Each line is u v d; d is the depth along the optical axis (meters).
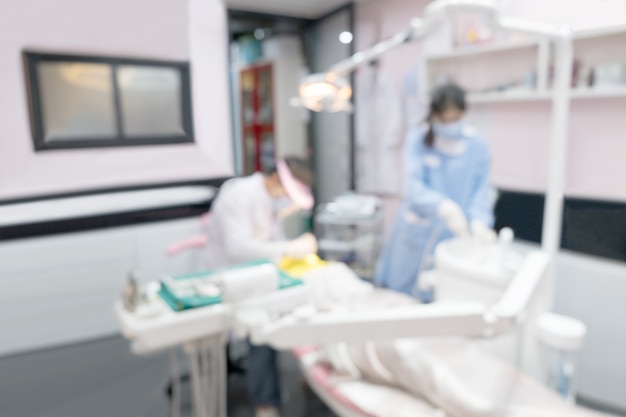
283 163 1.54
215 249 1.67
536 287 0.94
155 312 0.72
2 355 2.32
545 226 1.09
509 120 1.72
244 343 2.12
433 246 1.94
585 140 1.00
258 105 4.06
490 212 1.53
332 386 1.16
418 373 1.07
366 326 0.68
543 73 1.55
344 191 2.95
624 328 1.38
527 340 1.16
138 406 1.94
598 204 0.97
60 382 2.12
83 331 2.45
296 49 3.76
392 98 2.38
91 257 2.38
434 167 1.99
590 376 1.51
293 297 0.71
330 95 0.80
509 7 0.91
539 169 1.54
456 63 1.98
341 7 2.75
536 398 1.04
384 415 1.04
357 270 2.44
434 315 0.69
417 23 0.94
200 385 0.72
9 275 2.27
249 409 1.86
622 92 0.95
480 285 1.26
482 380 1.09
